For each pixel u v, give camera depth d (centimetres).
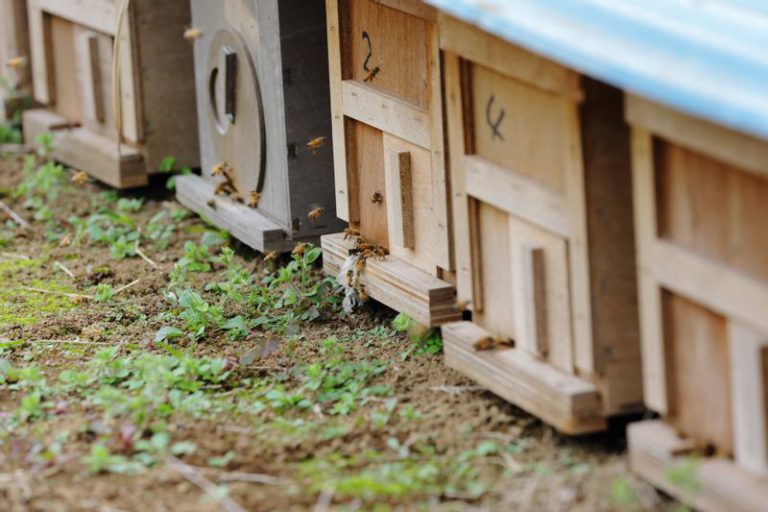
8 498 501
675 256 445
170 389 608
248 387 616
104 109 970
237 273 755
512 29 442
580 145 479
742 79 364
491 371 552
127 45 905
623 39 407
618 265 492
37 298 775
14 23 1141
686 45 391
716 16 414
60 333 708
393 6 614
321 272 768
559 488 486
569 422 500
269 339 645
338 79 690
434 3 495
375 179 681
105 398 572
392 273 647
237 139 805
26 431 564
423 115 608
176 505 489
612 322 495
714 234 431
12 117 1170
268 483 506
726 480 430
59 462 528
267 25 738
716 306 430
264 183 783
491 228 563
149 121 923
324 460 528
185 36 838
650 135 448
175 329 677
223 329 699
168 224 898
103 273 812
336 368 630
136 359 649
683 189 443
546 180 512
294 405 588
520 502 480
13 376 629
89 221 900
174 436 551
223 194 830
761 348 417
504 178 535
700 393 454
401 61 629
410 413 564
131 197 974
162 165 933
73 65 1012
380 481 498
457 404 579
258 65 759
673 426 473
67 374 617
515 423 552
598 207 485
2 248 880
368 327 695
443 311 616
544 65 491
